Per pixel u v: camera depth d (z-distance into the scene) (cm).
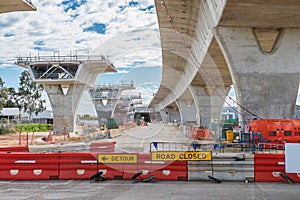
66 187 841
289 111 1928
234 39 1933
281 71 1933
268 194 756
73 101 4322
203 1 1878
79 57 4031
